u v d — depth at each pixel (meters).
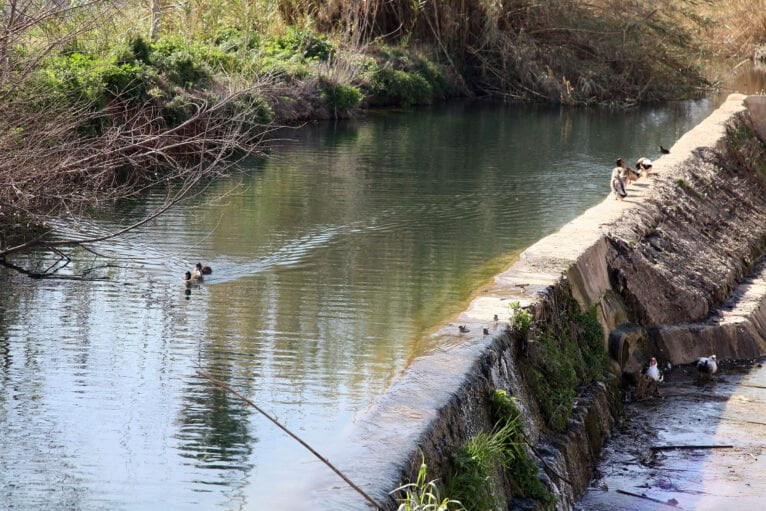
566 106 36.91
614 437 11.62
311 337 10.92
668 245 16.08
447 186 20.44
